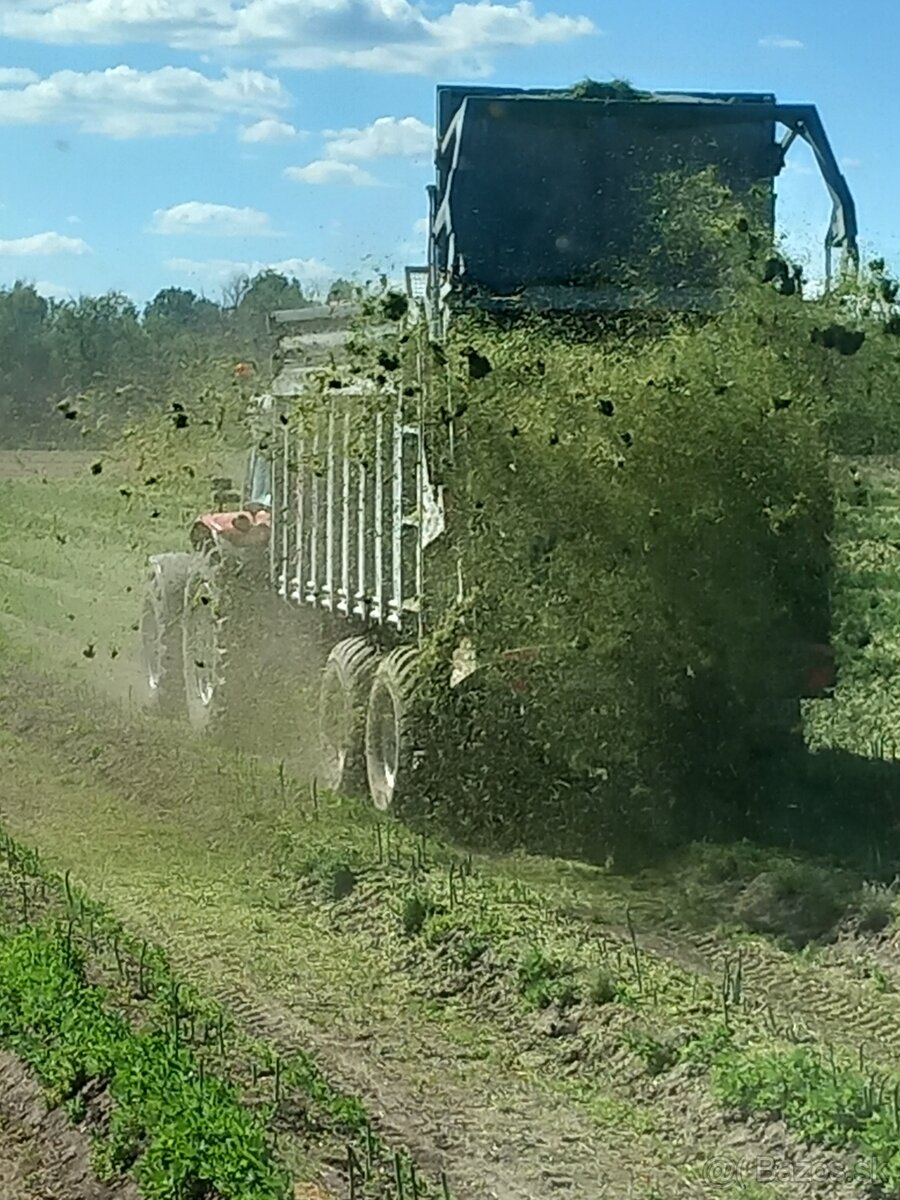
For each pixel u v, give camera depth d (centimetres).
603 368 1088
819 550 1120
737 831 1160
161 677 1723
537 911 1007
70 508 3603
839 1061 763
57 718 1722
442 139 1308
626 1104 751
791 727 1193
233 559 1561
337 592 1390
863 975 895
